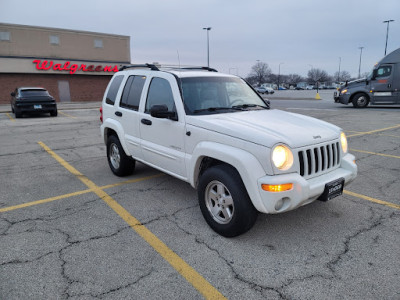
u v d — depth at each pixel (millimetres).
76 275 2715
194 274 2723
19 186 5020
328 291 2490
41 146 8219
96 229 3545
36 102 15188
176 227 3572
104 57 30375
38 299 2426
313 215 3818
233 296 2455
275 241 3236
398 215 3807
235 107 4102
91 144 8484
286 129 3252
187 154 3697
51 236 3387
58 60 27781
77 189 4859
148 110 4359
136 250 3104
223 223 3299
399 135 9109
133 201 4348
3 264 2875
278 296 2447
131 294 2480
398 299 2385
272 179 2840
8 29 25344
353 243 3184
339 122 11836
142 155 4566
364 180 5113
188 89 3938
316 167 3262
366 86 17328
